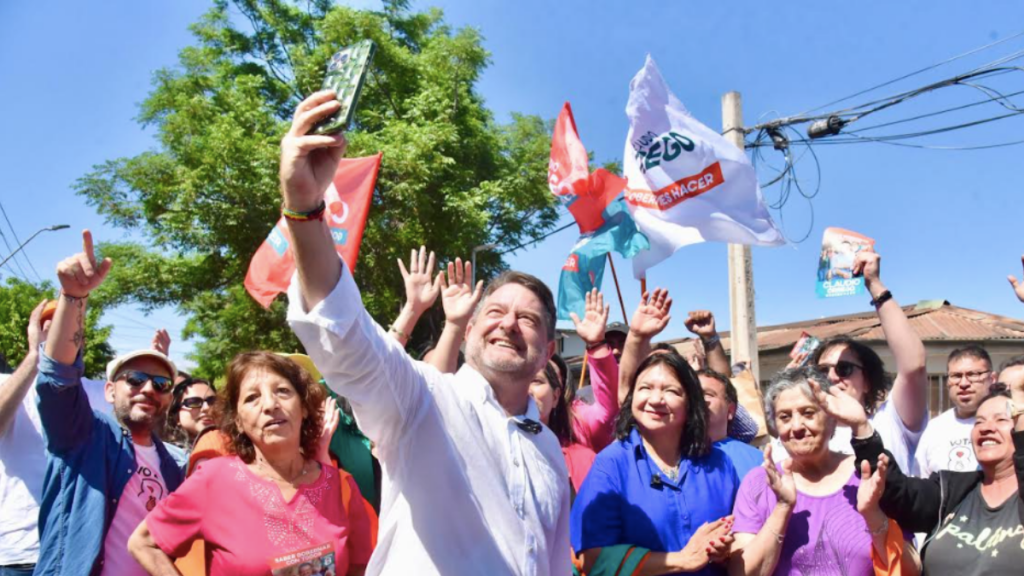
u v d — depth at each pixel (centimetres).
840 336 472
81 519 381
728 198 536
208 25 2000
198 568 317
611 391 442
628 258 577
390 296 1730
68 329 367
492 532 245
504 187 1844
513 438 263
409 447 239
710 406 433
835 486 362
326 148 205
